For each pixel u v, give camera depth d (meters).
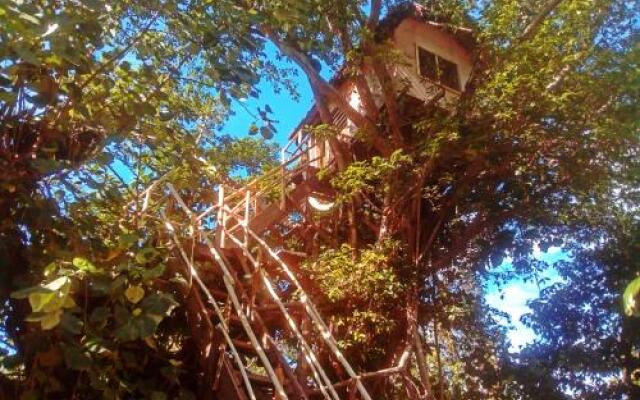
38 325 6.38
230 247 8.38
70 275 5.83
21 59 5.92
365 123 11.02
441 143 9.72
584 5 9.80
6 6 5.42
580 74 9.63
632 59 9.59
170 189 8.16
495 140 9.91
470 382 11.20
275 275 9.29
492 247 11.13
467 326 11.33
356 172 9.80
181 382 7.89
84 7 6.62
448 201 10.67
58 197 6.74
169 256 7.93
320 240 10.79
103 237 7.49
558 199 10.56
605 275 11.52
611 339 11.15
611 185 10.62
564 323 11.60
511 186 10.47
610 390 11.00
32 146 6.80
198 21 7.32
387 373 8.53
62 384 6.68
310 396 7.94
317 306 9.28
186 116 8.76
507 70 9.68
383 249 9.75
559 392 11.01
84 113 6.71
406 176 10.02
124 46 7.64
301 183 10.34
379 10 12.31
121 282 6.14
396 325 9.50
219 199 8.79
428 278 10.58
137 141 8.09
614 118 9.59
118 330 6.13
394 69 11.94
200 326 7.95
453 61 13.34
